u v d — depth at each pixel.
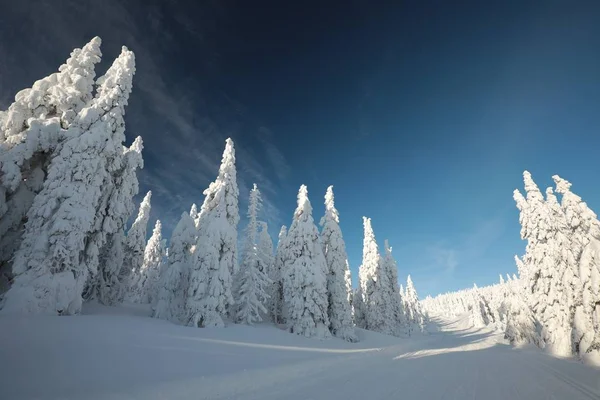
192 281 22.94
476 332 78.50
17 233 18.30
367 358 20.31
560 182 27.34
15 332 10.86
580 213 24.95
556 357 22.03
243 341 19.48
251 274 30.81
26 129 19.36
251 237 33.06
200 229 27.47
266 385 10.75
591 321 19.78
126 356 11.16
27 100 19.56
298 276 30.02
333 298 34.56
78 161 18.09
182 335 16.75
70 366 9.17
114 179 22.75
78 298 16.64
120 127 21.45
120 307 26.41
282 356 17.50
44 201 16.95
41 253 15.88
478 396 8.98
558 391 9.76
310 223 33.19
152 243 50.59
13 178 17.19
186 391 9.04
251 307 29.34
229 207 26.77
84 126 19.56
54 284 15.55
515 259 46.09
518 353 25.48
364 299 50.09
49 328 12.13
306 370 14.23
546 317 26.92
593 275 20.48
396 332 46.41
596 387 10.62
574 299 22.83
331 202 40.19
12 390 7.07
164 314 23.98
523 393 9.42
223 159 28.80
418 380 11.77
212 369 11.97
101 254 24.20
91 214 17.92
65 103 20.69
